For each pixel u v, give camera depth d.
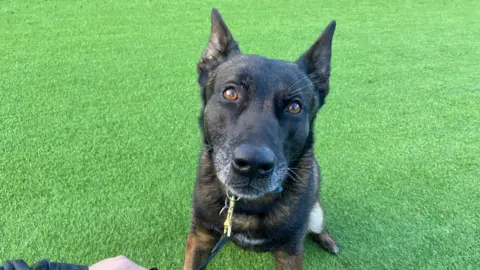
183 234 0.54
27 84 0.81
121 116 0.75
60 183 0.59
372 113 0.84
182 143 0.69
